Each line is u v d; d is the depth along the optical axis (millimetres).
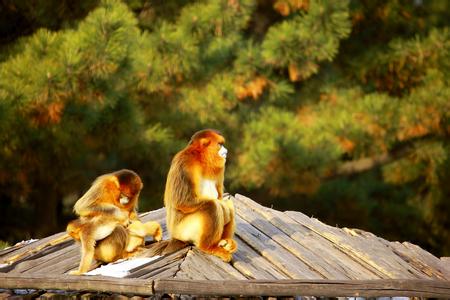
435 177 41000
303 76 35719
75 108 31094
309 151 35094
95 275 14719
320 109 39312
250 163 35000
